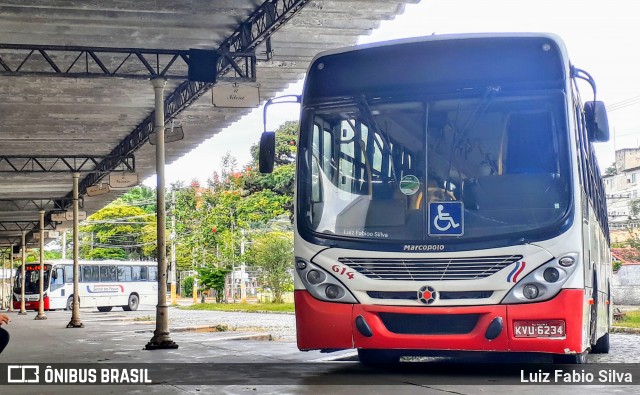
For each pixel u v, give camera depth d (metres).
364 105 8.84
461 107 8.58
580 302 8.11
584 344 8.38
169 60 18.55
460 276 8.22
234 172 50.44
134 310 53.34
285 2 14.95
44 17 15.51
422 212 8.42
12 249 58.22
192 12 15.62
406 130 8.66
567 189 8.23
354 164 8.76
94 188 26.84
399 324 8.39
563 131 8.32
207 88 19.36
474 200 8.34
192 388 8.19
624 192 66.75
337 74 9.02
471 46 8.68
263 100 22.81
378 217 8.55
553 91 8.41
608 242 13.63
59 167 31.56
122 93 21.22
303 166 8.93
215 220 49.22
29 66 18.73
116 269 52.88
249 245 48.84
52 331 22.70
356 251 8.50
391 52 8.88
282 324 26.66
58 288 49.91
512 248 8.13
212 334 18.83
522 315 8.06
